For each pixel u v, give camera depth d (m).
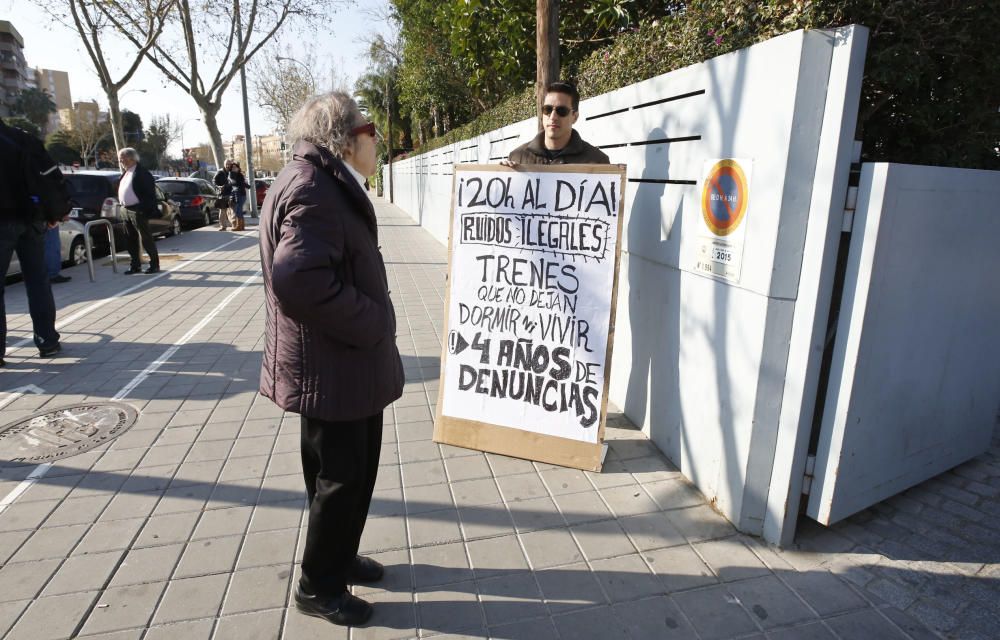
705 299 2.99
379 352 2.11
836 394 2.53
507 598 2.42
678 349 3.28
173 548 2.71
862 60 2.25
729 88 2.72
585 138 4.62
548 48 5.14
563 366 3.40
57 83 145.62
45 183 4.86
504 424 3.53
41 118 77.88
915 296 2.60
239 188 17.09
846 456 2.57
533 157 3.63
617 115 4.00
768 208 2.49
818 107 2.33
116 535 2.80
